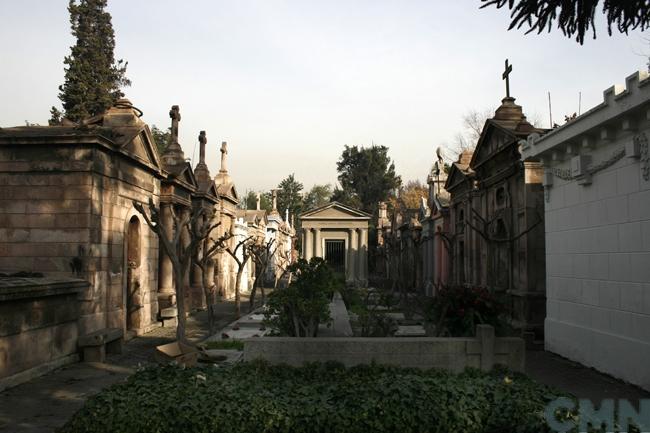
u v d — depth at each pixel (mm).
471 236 20766
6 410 7773
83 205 13047
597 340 10164
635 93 8570
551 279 12492
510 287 15445
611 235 9820
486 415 5418
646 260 8711
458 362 7906
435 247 29828
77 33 33688
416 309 19438
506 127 15914
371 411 5336
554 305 12328
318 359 7855
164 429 5016
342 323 11617
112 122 15836
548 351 12383
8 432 6691
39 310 10258
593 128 10055
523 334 13164
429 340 7922
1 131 13680
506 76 17469
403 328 14859
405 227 38812
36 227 13094
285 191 92562
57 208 13086
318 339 7906
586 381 9312
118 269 14508
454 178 23469
